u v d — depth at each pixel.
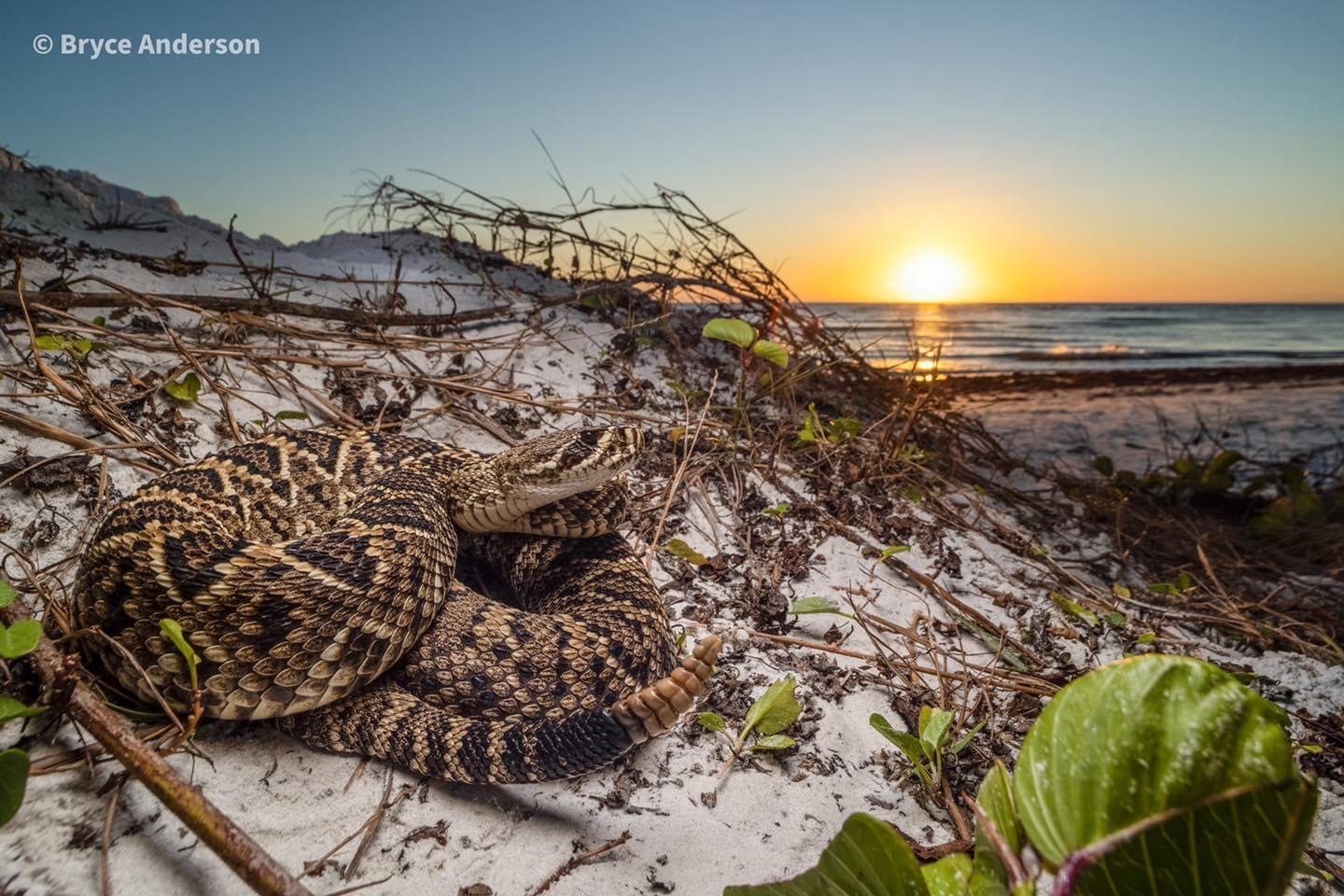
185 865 0.27
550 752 0.30
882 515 0.66
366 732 0.33
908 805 0.36
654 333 0.87
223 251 0.85
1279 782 0.18
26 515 0.42
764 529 0.59
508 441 0.63
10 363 0.51
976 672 0.48
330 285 0.80
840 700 0.43
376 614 0.34
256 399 0.57
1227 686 0.20
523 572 0.46
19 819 0.27
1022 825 0.21
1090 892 0.20
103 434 0.48
